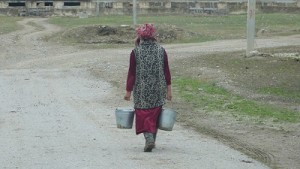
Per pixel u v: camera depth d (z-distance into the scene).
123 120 10.57
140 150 10.57
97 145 11.06
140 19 60.28
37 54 34.22
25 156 10.08
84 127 13.07
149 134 10.29
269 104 16.97
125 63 28.75
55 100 17.69
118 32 42.12
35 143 11.26
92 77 24.12
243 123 14.00
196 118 14.73
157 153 10.30
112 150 10.56
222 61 27.64
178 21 57.44
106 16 68.06
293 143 11.69
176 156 10.06
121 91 19.80
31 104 16.86
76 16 69.38
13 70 26.91
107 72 25.64
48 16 70.81
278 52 31.08
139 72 10.13
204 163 9.58
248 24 28.73
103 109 15.93
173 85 20.94
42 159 9.82
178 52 33.12
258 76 22.70
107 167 9.21
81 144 11.15
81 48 36.94
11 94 19.11
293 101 17.55
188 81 21.78
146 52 10.11
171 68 25.88
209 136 12.30
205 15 69.69
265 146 11.36
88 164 9.41
